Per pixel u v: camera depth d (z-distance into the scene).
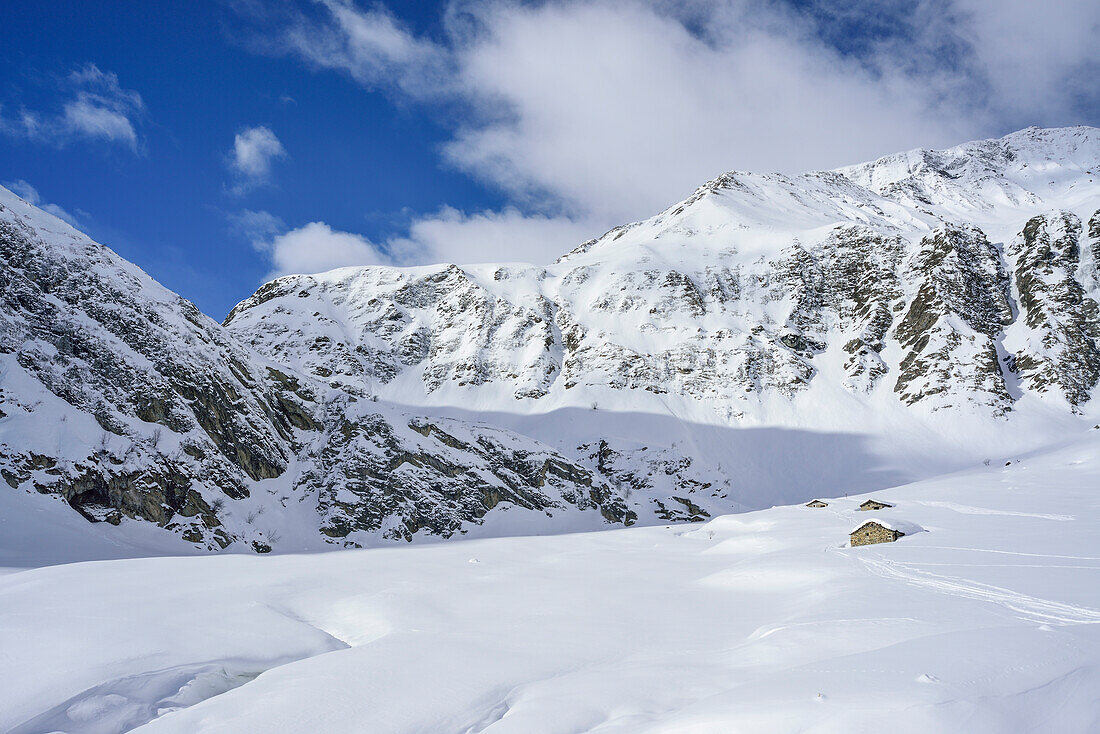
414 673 22.38
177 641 27.97
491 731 17.23
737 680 18.94
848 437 182.25
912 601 25.06
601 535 82.94
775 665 19.58
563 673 22.41
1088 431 159.88
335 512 98.19
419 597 36.97
